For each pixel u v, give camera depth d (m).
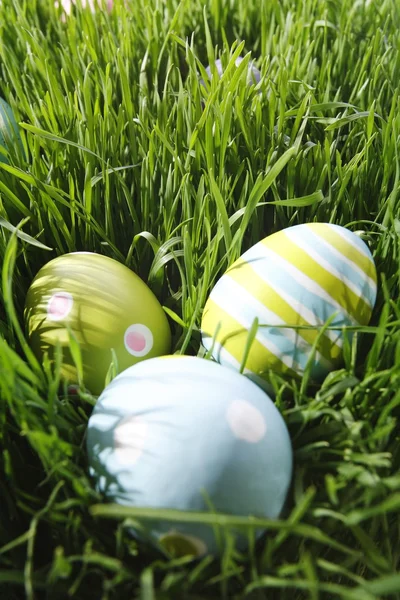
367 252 0.22
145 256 0.27
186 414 0.18
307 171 0.27
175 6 0.37
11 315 0.18
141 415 0.18
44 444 0.18
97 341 0.21
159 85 0.34
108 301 0.22
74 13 0.36
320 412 0.20
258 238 0.26
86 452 0.20
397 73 0.32
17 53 0.34
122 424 0.18
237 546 0.18
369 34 0.36
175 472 0.17
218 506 0.17
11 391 0.18
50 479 0.19
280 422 0.19
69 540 0.19
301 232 0.22
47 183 0.26
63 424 0.20
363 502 0.19
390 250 0.24
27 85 0.31
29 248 0.25
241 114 0.26
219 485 0.17
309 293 0.21
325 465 0.19
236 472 0.18
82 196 0.27
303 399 0.21
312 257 0.21
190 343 0.24
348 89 0.32
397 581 0.16
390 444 0.20
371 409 0.20
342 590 0.16
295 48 0.33
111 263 0.23
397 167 0.25
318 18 0.36
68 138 0.27
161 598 0.17
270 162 0.26
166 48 0.34
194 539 0.17
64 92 0.31
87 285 0.22
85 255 0.23
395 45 0.33
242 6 0.38
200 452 0.18
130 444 0.18
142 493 0.18
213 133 0.26
